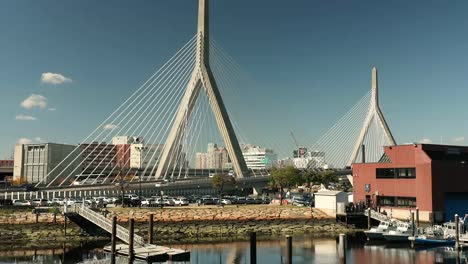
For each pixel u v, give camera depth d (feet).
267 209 287.48
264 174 551.18
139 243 192.85
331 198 285.84
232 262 174.60
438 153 280.72
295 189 565.94
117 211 265.13
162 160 460.96
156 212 266.77
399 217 282.56
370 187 304.91
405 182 282.36
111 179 547.08
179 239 230.27
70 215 227.20
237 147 465.06
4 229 225.35
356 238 236.02
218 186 408.67
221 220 262.26
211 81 456.04
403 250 201.67
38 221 237.04
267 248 206.59
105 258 178.09
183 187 440.45
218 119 463.83
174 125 460.55
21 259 177.99
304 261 178.19
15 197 352.08
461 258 183.93
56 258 179.52
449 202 272.92
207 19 461.78
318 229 261.85
